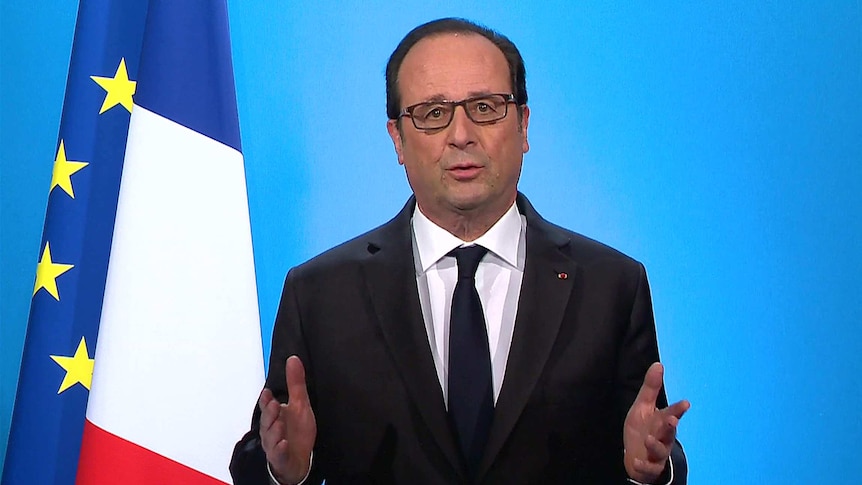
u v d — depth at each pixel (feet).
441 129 16.35
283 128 26.08
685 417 25.71
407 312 16.92
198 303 21.68
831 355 25.54
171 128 21.95
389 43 26.09
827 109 25.46
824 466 25.54
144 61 22.22
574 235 18.45
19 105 26.12
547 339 16.55
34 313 23.22
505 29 25.81
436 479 15.92
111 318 21.40
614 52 25.73
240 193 22.27
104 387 21.24
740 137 25.55
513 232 17.74
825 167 25.46
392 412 16.40
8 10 26.21
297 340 17.57
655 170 25.71
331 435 16.84
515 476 15.92
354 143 26.08
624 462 15.20
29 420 22.88
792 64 25.46
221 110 22.38
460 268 17.26
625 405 16.92
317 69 26.07
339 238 26.11
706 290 25.64
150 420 21.26
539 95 25.73
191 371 21.47
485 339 16.65
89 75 23.43
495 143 16.33
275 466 14.64
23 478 22.79
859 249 25.44
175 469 21.26
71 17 26.20
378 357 16.76
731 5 25.54
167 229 21.70
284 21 26.08
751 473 25.64
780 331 25.55
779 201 25.54
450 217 17.10
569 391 16.33
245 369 21.77
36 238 26.17
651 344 17.40
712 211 25.63
